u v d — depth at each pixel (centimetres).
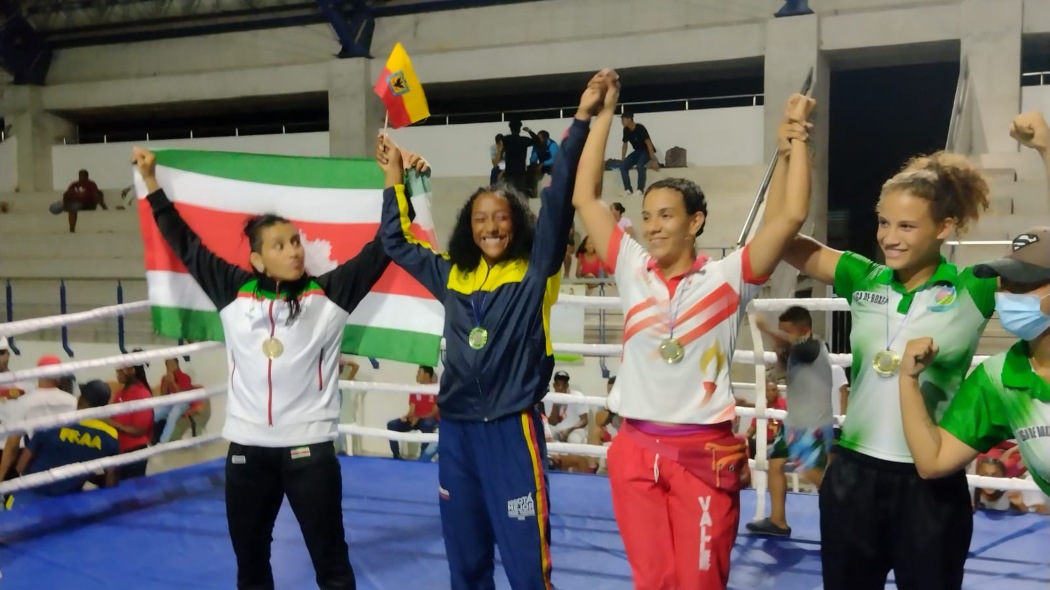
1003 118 912
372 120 1205
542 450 241
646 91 1222
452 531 245
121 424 541
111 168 1350
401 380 783
